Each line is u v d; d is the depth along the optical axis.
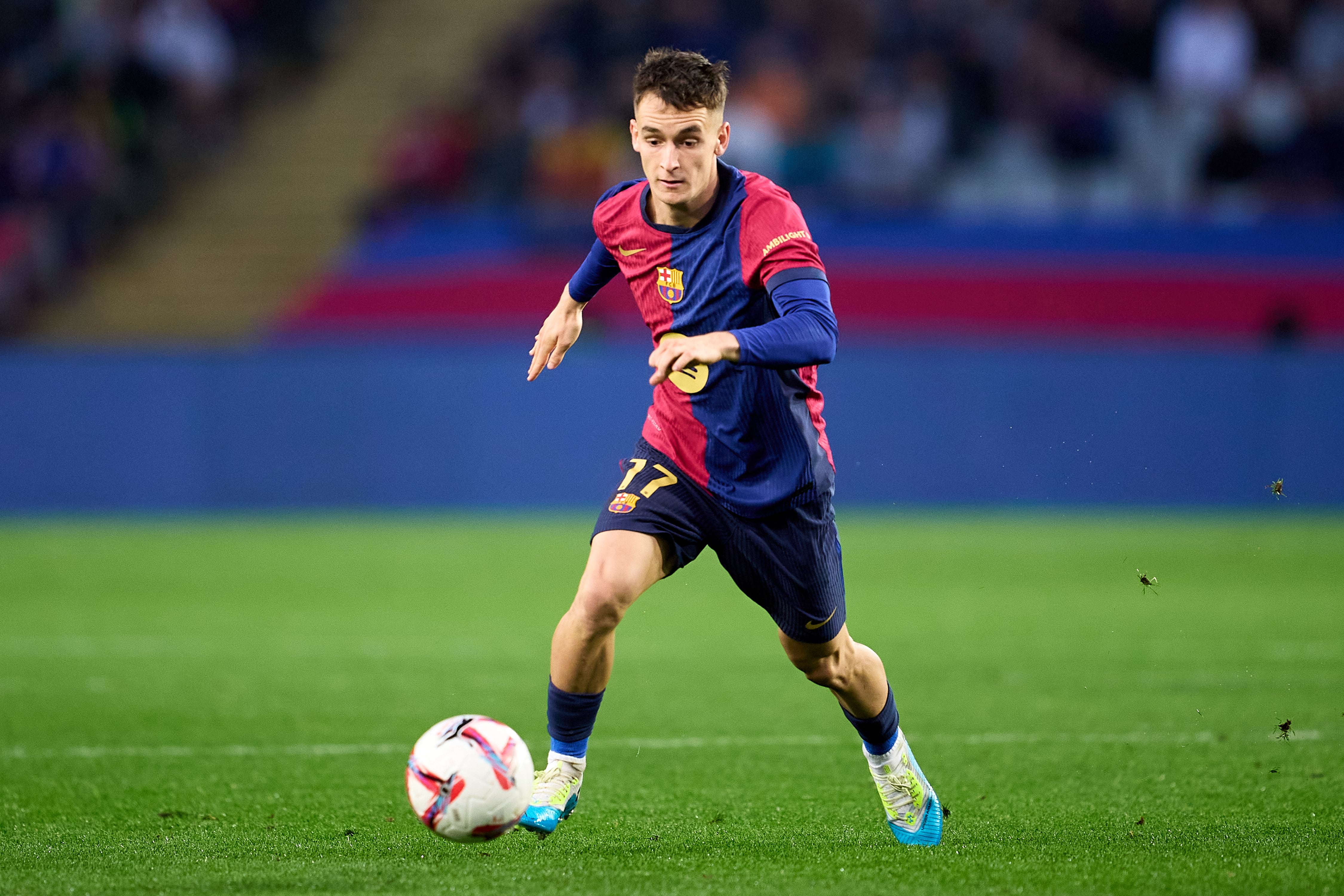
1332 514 56.16
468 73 74.69
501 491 56.81
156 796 16.84
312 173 70.75
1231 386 56.22
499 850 14.14
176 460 56.38
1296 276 59.31
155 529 53.34
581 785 15.05
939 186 64.75
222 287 66.88
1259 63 67.50
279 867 13.38
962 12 69.38
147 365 56.22
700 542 14.11
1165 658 27.69
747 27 71.25
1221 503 56.41
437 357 56.62
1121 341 59.78
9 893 12.43
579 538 50.41
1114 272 59.62
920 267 60.00
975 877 12.97
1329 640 29.89
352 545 48.59
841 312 60.19
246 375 56.41
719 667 27.02
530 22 73.06
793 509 13.67
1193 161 63.94
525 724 21.83
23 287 63.47
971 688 24.56
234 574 41.69
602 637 13.68
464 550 47.16
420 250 60.38
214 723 21.70
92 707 23.06
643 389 56.84
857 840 14.60
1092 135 64.88
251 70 74.25
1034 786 17.36
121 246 67.38
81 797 16.78
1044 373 56.66
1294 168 63.78
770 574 13.84
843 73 68.88
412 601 36.59
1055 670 26.38
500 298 60.16
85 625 32.72
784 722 21.70
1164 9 67.44
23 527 54.12
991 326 59.88
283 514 56.47
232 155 71.69
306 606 35.75
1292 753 19.25
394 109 73.25
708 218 13.66
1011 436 56.75
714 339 12.08
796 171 65.62
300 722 21.80
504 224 60.16
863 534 51.78
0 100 66.50
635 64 70.50
